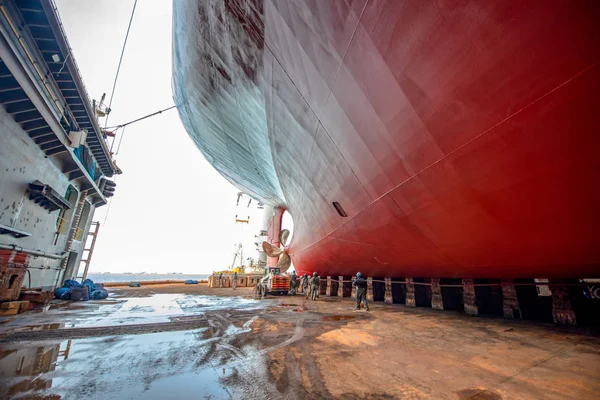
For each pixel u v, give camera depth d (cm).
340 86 527
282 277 1520
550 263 452
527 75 294
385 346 425
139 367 329
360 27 421
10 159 891
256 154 1348
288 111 774
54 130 1050
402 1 349
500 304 718
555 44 265
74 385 273
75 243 1662
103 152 1712
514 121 325
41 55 938
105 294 1259
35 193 1016
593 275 474
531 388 263
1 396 245
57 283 1377
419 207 517
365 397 250
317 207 1033
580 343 416
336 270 1329
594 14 237
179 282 3400
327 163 755
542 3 254
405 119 441
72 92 1163
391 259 773
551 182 337
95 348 415
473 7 295
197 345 436
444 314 742
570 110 285
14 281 822
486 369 318
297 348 416
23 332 514
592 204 329
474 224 453
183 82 1273
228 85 984
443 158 421
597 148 291
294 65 619
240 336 498
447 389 265
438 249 576
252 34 688
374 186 601
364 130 535
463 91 351
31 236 1065
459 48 329
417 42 362
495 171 374
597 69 254
